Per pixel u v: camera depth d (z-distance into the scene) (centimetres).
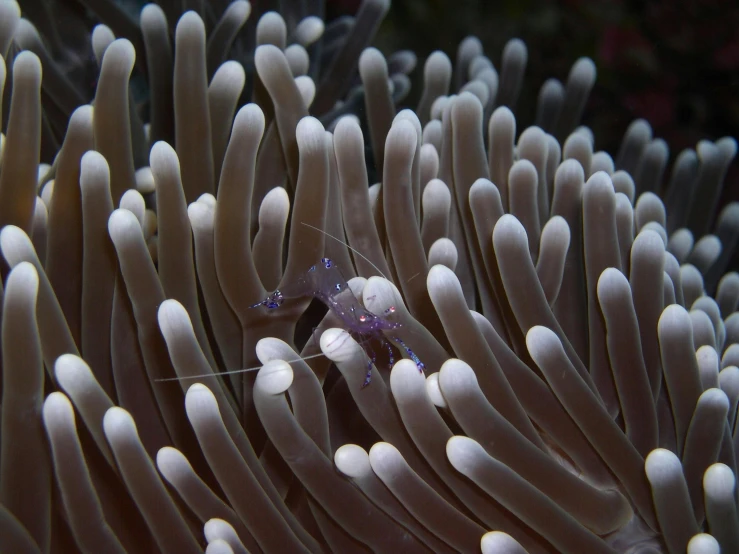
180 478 14
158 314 14
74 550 15
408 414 14
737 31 32
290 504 16
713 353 16
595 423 15
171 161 15
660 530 15
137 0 24
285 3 25
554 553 15
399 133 16
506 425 15
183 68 18
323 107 24
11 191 16
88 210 16
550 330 15
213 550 14
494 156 19
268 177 19
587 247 17
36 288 14
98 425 14
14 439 14
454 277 15
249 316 16
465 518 15
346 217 17
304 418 15
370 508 15
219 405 15
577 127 26
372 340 16
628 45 35
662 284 16
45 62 20
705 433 15
